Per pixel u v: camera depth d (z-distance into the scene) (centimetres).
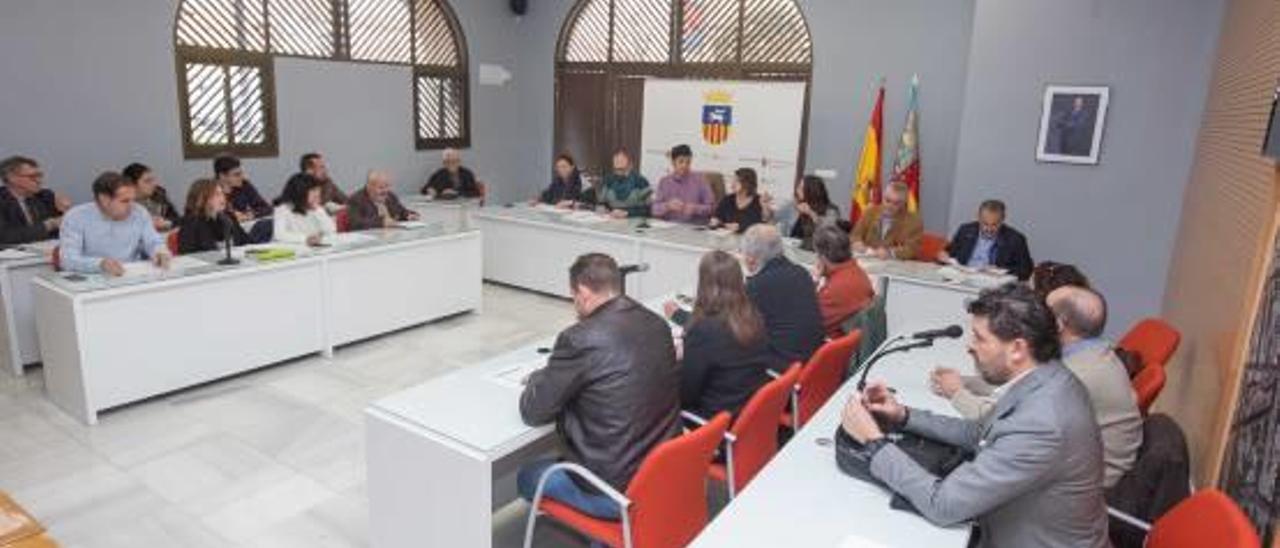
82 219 377
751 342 249
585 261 222
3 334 406
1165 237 466
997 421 161
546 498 217
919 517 165
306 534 270
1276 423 184
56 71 512
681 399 251
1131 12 454
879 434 181
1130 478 203
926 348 290
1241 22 360
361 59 687
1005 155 506
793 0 652
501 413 222
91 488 296
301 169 611
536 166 833
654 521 194
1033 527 156
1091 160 478
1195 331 340
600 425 207
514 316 553
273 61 621
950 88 589
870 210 519
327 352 449
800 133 665
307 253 429
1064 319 224
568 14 774
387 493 225
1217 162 366
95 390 348
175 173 582
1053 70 482
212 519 278
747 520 163
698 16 704
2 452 321
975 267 450
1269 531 178
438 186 730
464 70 769
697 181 609
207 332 388
